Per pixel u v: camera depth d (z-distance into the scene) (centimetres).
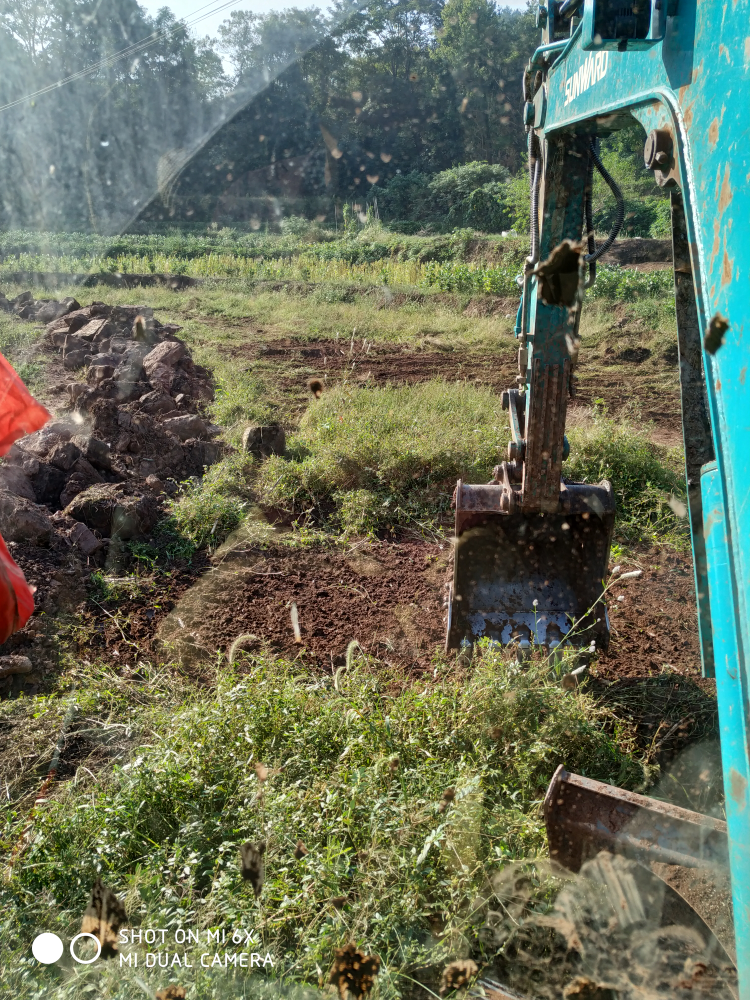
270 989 214
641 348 1295
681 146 183
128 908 241
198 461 697
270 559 547
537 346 355
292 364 1155
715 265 163
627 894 221
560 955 227
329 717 323
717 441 163
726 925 211
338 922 227
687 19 180
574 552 397
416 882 243
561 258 230
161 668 414
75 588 483
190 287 1945
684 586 525
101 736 351
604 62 253
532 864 252
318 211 4069
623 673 418
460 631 393
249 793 283
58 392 828
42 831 274
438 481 678
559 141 333
